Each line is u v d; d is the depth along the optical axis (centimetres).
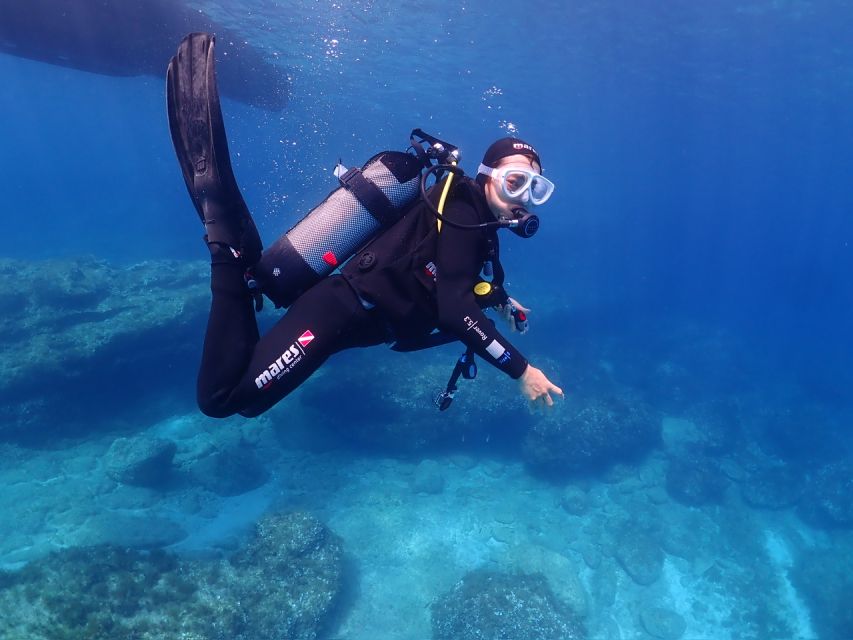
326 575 947
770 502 1561
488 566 1143
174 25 1209
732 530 1417
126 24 1101
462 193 219
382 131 6856
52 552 806
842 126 3678
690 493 1504
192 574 848
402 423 1466
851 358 3262
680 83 3022
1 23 952
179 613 746
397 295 209
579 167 10994
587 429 1552
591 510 1400
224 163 206
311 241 214
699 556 1309
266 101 1758
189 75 209
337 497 1294
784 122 3816
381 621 991
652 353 2570
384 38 2444
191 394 1606
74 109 10025
